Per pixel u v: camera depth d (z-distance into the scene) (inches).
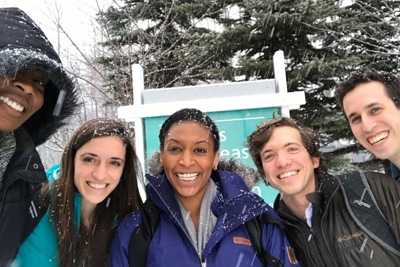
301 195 32.2
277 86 55.9
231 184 31.8
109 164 29.4
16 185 27.8
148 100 57.1
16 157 28.1
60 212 28.5
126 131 31.0
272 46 137.1
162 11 179.5
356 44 143.3
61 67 25.9
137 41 170.4
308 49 136.3
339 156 124.8
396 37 138.4
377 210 28.1
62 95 27.3
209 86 56.4
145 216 30.2
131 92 158.4
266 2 127.8
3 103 25.8
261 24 128.7
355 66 129.0
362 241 27.6
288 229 31.7
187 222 30.5
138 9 174.2
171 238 29.3
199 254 29.0
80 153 28.9
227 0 160.9
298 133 32.3
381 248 27.2
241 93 55.9
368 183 29.1
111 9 172.1
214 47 143.9
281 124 32.8
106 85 163.3
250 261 29.0
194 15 174.2
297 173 31.5
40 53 24.8
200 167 30.5
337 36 134.6
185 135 30.5
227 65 158.6
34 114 29.7
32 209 28.0
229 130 53.8
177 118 31.4
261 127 33.6
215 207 30.8
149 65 165.8
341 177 30.9
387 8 139.3
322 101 138.2
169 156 30.9
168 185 31.1
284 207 33.1
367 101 30.9
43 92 27.3
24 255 27.6
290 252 29.7
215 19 175.9
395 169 32.9
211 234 29.2
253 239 29.6
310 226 30.2
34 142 30.3
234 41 139.3
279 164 31.6
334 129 125.2
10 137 28.3
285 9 127.5
